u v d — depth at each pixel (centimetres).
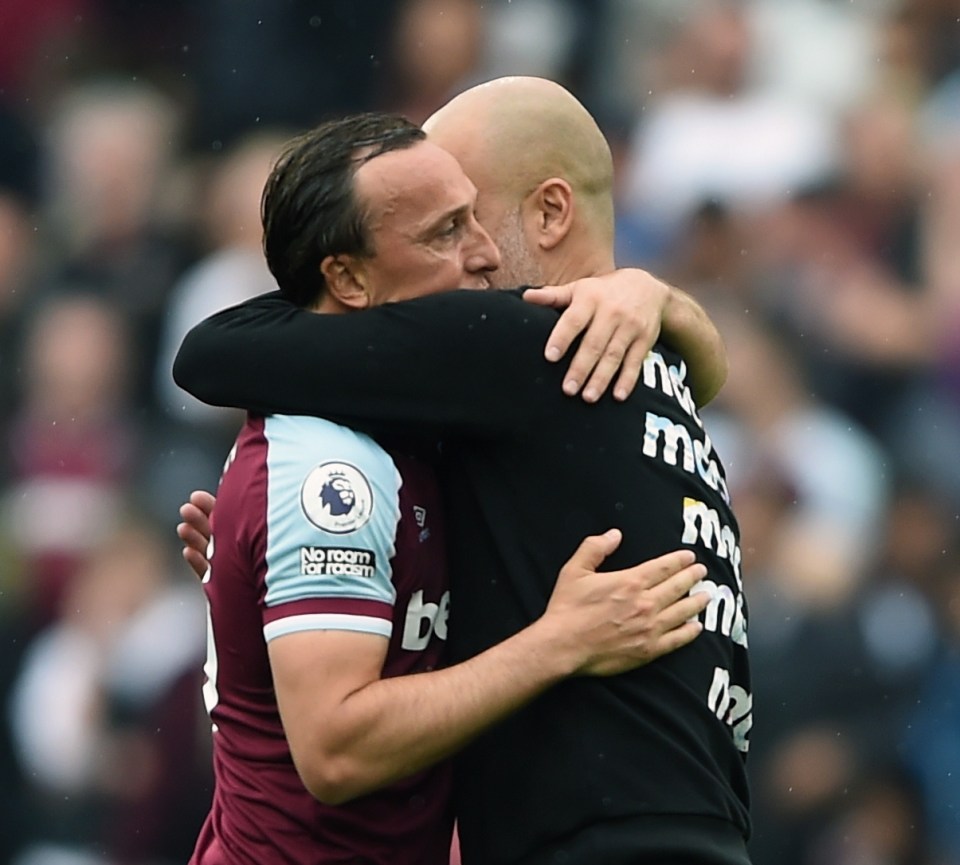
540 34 3712
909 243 3294
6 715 3012
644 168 3447
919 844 2611
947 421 3106
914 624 2766
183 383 1288
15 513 3222
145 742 2839
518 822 1256
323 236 1266
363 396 1246
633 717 1248
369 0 3803
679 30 3672
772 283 3189
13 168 3859
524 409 1262
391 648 1261
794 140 3406
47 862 2873
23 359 3375
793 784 2602
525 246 1360
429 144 1287
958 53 3672
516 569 1264
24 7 4088
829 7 3681
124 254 3503
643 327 1296
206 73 3888
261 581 1239
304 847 1271
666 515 1279
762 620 2683
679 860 1236
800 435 2978
